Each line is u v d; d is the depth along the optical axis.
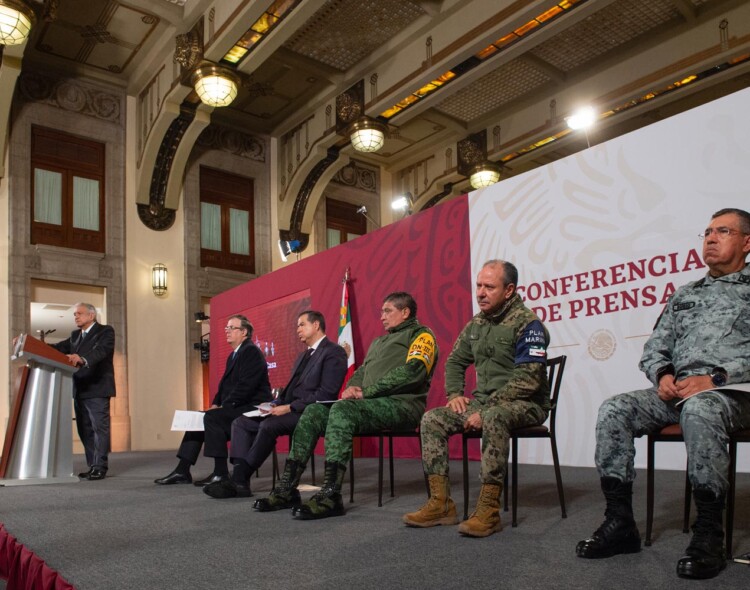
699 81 8.84
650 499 2.00
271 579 1.70
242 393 4.02
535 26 7.82
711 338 1.95
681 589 1.50
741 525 2.19
